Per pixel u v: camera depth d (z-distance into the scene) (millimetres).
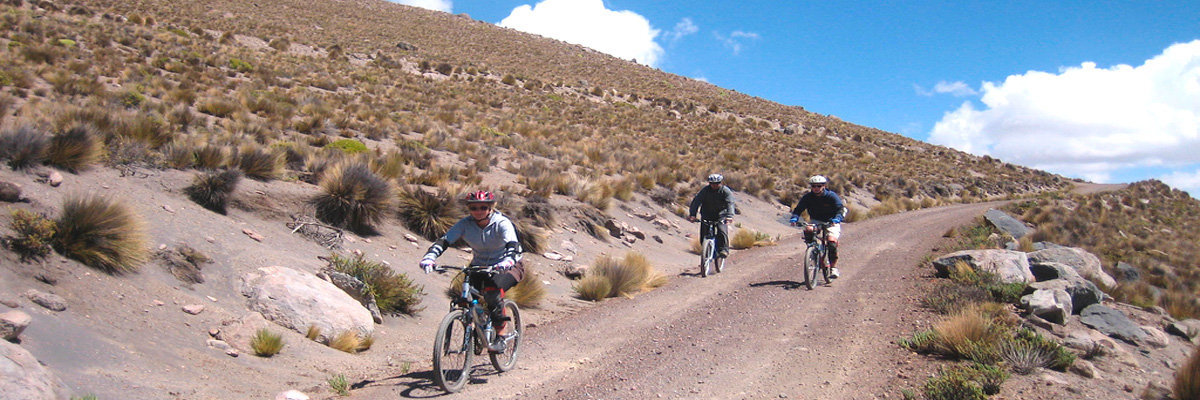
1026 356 6176
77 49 29719
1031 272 11086
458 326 5984
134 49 34875
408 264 11211
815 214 11367
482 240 5727
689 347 7316
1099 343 7516
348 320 7527
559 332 8469
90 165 9797
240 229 9617
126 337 5574
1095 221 33688
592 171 26797
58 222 6547
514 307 6562
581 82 71000
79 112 13945
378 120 28625
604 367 6641
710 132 56531
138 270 6914
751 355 6902
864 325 8102
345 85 40125
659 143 44688
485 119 37312
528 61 81688
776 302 9719
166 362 5414
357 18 83625
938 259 11602
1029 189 61844
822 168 46062
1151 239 31391
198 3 61312
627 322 8922
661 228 21062
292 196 11688
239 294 7547
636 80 85938
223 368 5680
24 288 5562
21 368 3977
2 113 12492
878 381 5891
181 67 31562
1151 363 7715
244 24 56844
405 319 8852
